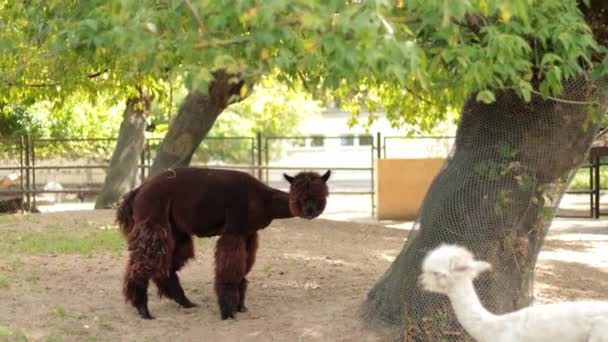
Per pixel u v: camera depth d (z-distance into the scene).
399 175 19.25
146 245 7.28
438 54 4.93
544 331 4.38
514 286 6.49
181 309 7.79
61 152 21.64
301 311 7.61
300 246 11.41
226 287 7.35
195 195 7.33
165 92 16.98
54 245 10.95
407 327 6.49
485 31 5.00
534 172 6.52
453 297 4.56
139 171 19.95
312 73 5.58
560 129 6.48
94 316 7.34
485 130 6.63
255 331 7.04
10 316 7.09
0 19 6.70
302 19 3.69
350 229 13.70
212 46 4.29
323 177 7.04
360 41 3.89
